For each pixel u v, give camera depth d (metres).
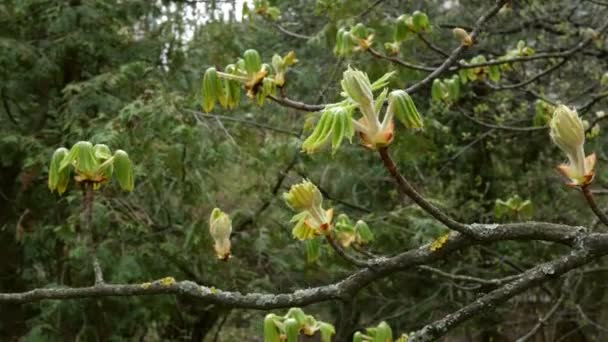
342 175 7.01
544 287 6.00
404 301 7.15
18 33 6.18
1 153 5.95
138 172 5.15
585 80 6.10
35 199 6.27
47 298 1.62
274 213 6.64
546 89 6.40
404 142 4.86
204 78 1.89
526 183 7.18
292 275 6.92
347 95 1.16
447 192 7.29
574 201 6.74
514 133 6.45
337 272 5.92
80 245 5.38
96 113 6.00
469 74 3.50
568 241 1.41
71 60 6.30
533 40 6.70
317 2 4.54
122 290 1.60
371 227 5.89
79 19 6.06
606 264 6.84
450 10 7.07
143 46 6.48
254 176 6.56
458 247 1.44
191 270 6.31
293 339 1.54
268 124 6.53
